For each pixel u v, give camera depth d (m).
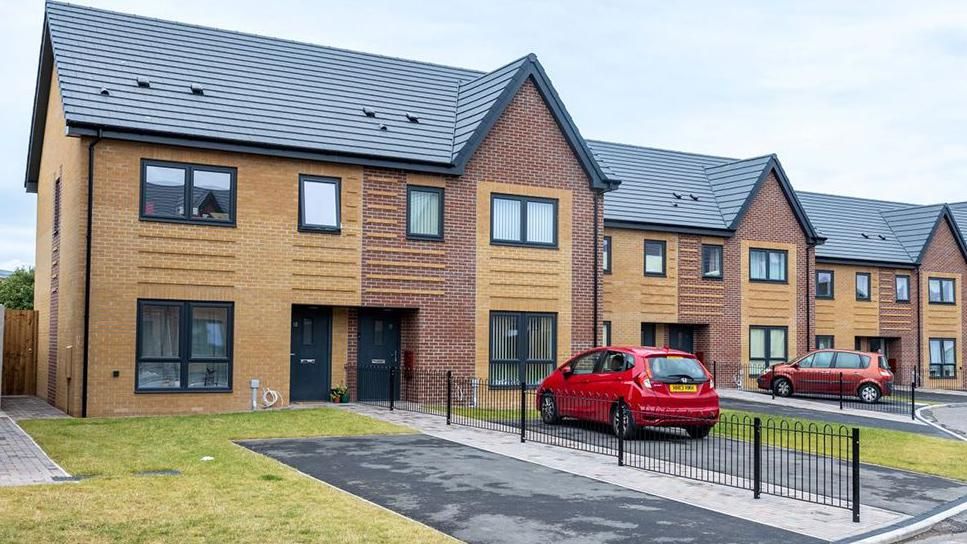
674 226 28.36
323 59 22.80
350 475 11.60
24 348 22.95
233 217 18.70
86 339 17.22
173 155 18.16
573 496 10.71
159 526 8.32
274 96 20.56
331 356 20.39
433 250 20.78
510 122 21.89
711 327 29.30
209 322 18.50
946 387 37.41
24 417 17.12
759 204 30.48
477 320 21.25
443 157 20.91
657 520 9.62
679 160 32.72
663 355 15.88
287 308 19.17
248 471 11.29
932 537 9.50
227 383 18.56
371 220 20.12
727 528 9.36
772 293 30.56
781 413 21.64
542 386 17.92
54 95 21.47
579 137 22.70
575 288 22.64
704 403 15.74
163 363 18.00
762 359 30.25
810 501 10.77
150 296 17.83
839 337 34.50
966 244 38.47
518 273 21.83
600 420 16.22
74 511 8.73
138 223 17.77
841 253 34.50
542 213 22.31
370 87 22.61
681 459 13.74
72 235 18.19
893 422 20.67
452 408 19.95
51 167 21.95
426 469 12.16
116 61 19.38
